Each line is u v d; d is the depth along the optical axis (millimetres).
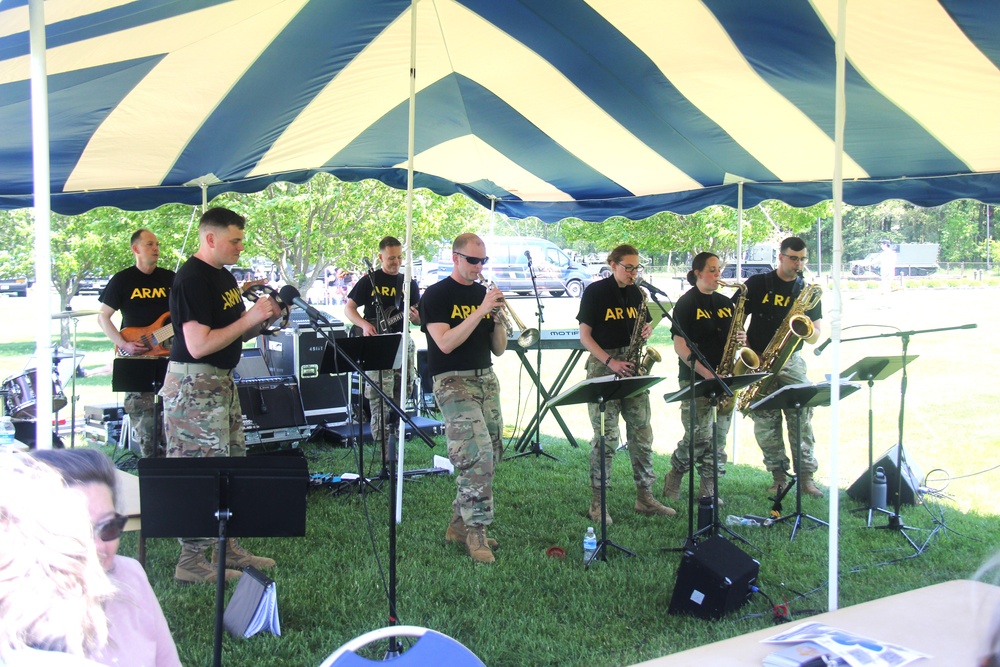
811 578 4414
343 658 2051
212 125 5648
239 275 19484
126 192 7008
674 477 5984
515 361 14367
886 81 4664
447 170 7902
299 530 2906
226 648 3475
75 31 3723
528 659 3453
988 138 5566
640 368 5586
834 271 3725
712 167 7109
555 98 5820
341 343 5191
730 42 4473
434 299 4551
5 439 4355
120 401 9672
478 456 4551
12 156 5652
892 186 6953
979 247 39969
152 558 4660
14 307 24547
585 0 4227
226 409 4141
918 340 16656
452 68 5516
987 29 3785
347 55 4996
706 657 1963
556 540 5020
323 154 6969
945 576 4504
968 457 7430
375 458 7227
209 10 3951
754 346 5953
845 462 7359
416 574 4355
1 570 1321
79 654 1360
